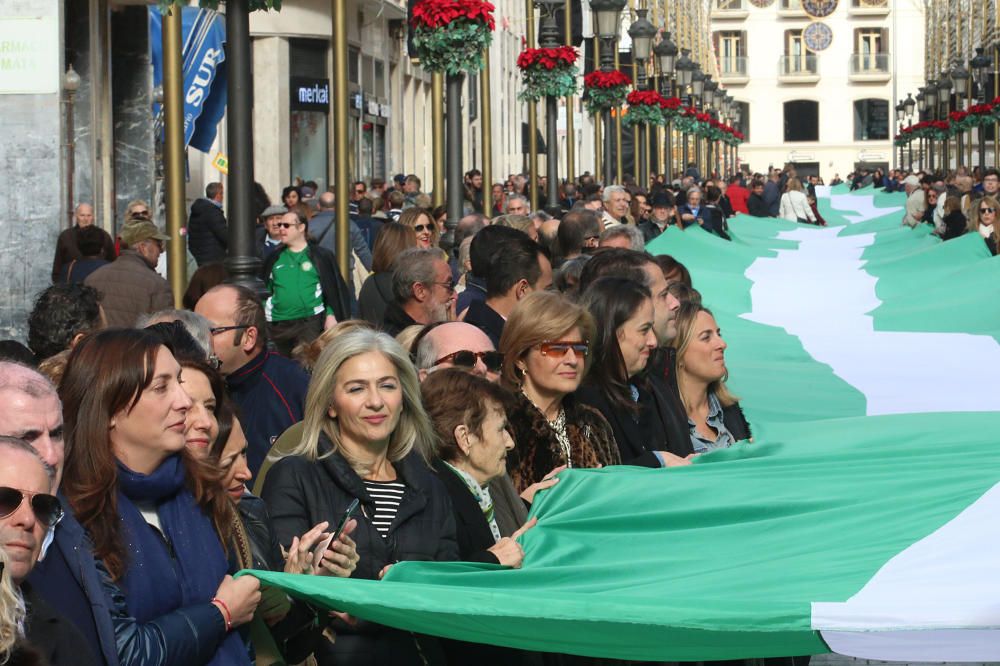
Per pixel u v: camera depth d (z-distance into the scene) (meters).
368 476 8.43
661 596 7.56
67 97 28.31
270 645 7.77
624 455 10.90
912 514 9.05
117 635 6.70
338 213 20.47
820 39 169.38
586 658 8.87
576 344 10.21
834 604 7.11
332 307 19.14
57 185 27.77
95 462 6.97
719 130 100.25
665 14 91.75
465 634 7.48
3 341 10.16
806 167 170.38
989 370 16.20
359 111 54.47
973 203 28.77
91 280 17.73
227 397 8.12
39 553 6.23
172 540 7.21
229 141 14.97
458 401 8.98
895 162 168.75
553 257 19.41
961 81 100.56
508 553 8.70
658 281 11.83
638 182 59.72
